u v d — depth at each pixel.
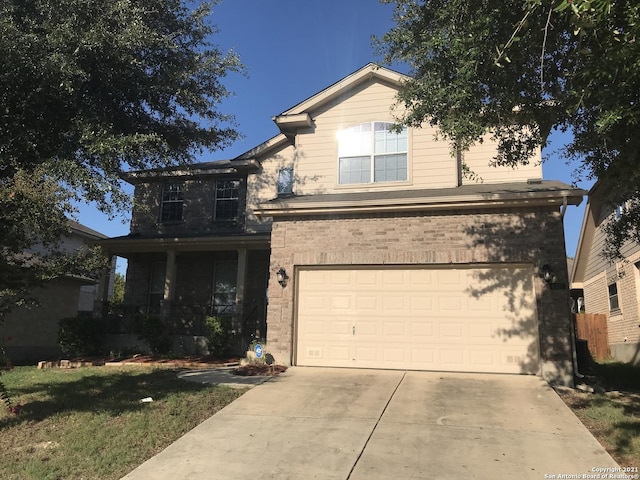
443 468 5.64
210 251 17.17
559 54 6.48
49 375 11.00
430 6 7.32
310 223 11.73
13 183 8.12
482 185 12.63
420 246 10.93
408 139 13.52
